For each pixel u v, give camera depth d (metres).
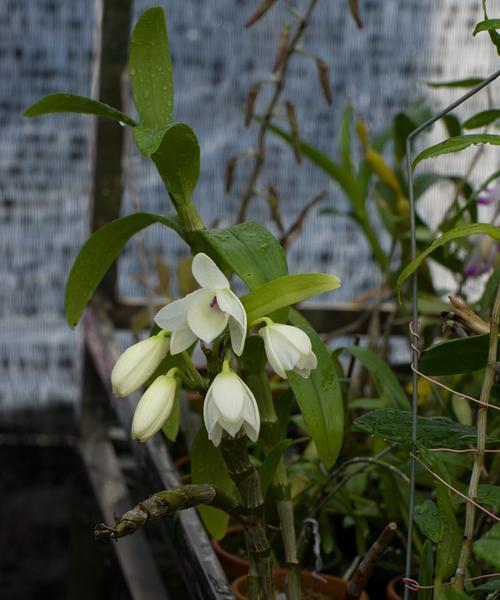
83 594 1.39
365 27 1.42
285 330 0.63
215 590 0.77
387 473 0.89
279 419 0.87
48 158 1.46
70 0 1.37
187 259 1.22
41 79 1.42
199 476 0.77
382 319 1.44
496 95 1.44
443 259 1.10
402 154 1.18
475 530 0.78
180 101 1.45
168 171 0.71
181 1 1.39
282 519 0.72
